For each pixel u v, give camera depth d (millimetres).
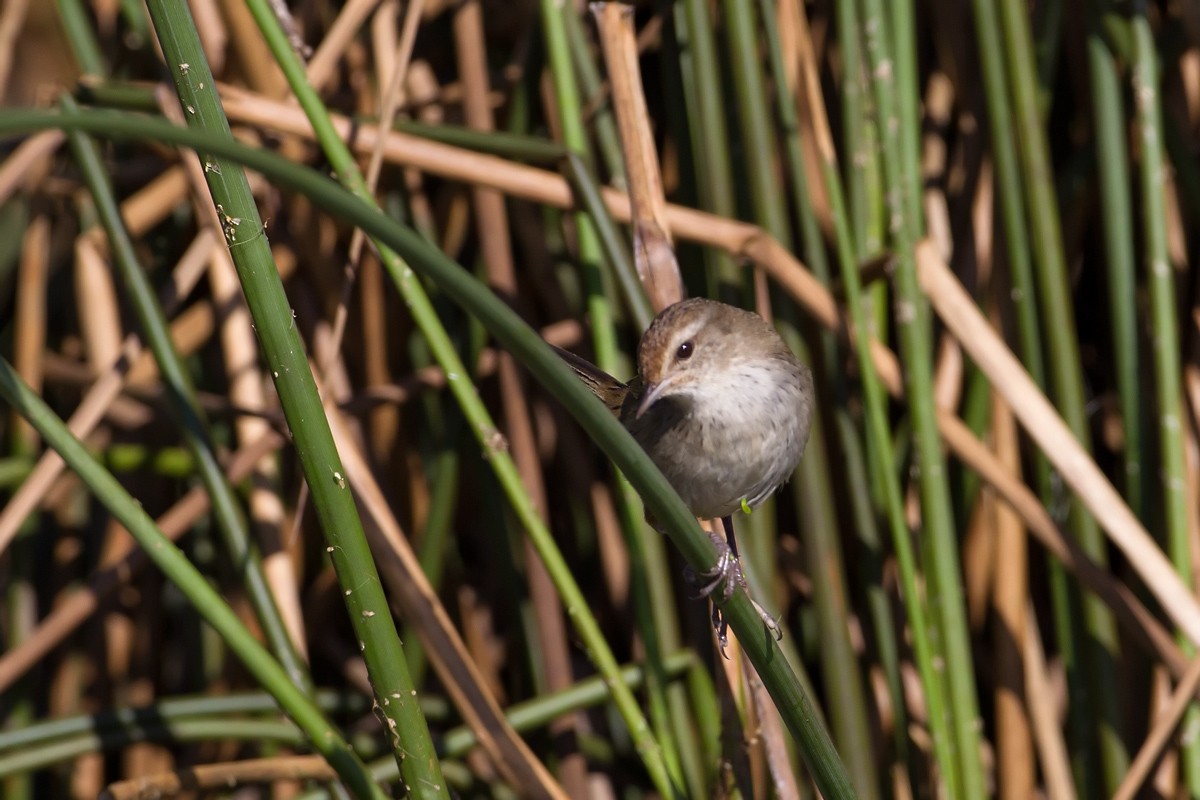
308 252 9000
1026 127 8211
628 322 8719
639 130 7770
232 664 9242
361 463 7160
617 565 9023
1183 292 8734
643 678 8320
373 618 5371
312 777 7309
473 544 10031
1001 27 8211
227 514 7016
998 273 8672
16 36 8961
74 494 9703
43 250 9227
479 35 9023
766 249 7906
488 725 7156
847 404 8211
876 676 8359
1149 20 8734
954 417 8023
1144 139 8188
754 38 8141
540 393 9500
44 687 9805
